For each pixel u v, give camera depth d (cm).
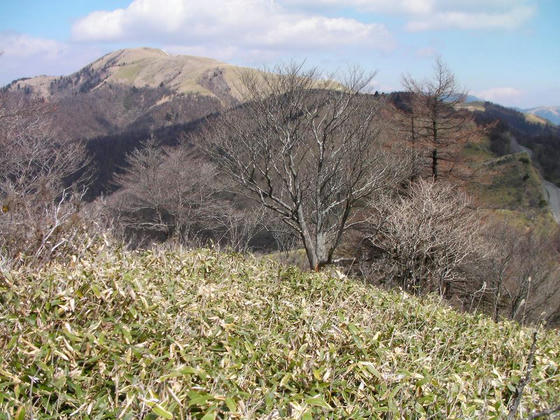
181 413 201
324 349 287
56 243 463
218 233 2002
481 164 2398
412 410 249
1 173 1270
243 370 256
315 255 1250
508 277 1508
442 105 2231
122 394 224
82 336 254
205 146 1340
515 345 408
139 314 291
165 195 2328
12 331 258
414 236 1080
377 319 396
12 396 204
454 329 404
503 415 258
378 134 1350
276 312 359
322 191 1328
